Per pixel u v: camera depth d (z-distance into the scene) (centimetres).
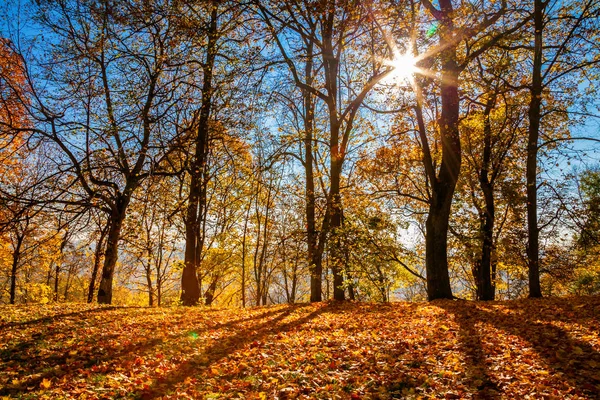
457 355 686
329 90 1727
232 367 689
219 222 3045
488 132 2186
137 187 1916
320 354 736
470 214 2550
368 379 601
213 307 1661
